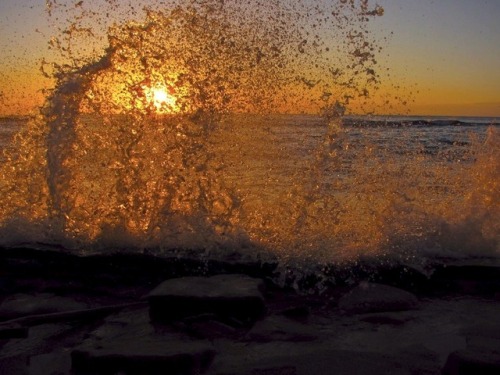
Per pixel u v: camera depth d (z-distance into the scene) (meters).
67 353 2.69
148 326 2.94
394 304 3.21
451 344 2.69
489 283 3.48
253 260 3.70
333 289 3.48
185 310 2.97
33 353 2.70
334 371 2.38
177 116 4.43
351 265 3.62
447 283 3.50
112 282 3.60
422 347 2.65
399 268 3.57
